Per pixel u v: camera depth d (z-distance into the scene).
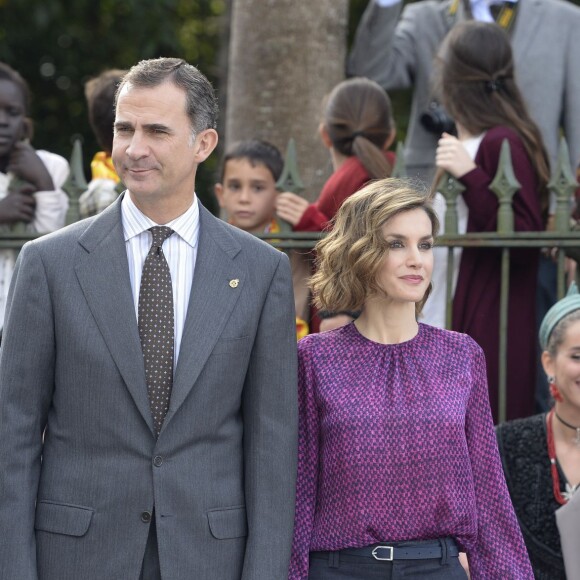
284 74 17.30
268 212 15.04
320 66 17.34
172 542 9.04
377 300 9.90
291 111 17.30
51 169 14.70
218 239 9.62
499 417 13.30
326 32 17.41
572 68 16.12
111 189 14.17
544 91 15.98
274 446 9.44
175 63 9.48
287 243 13.54
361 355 9.82
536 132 13.93
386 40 17.03
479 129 13.93
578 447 11.45
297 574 9.52
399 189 9.86
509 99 14.01
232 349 9.32
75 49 27.80
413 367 9.72
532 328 13.75
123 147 9.27
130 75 9.43
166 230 9.50
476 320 13.62
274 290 9.60
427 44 17.11
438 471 9.41
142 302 9.37
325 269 10.09
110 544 9.05
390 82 17.22
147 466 9.09
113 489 9.06
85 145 28.16
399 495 9.38
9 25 26.78
